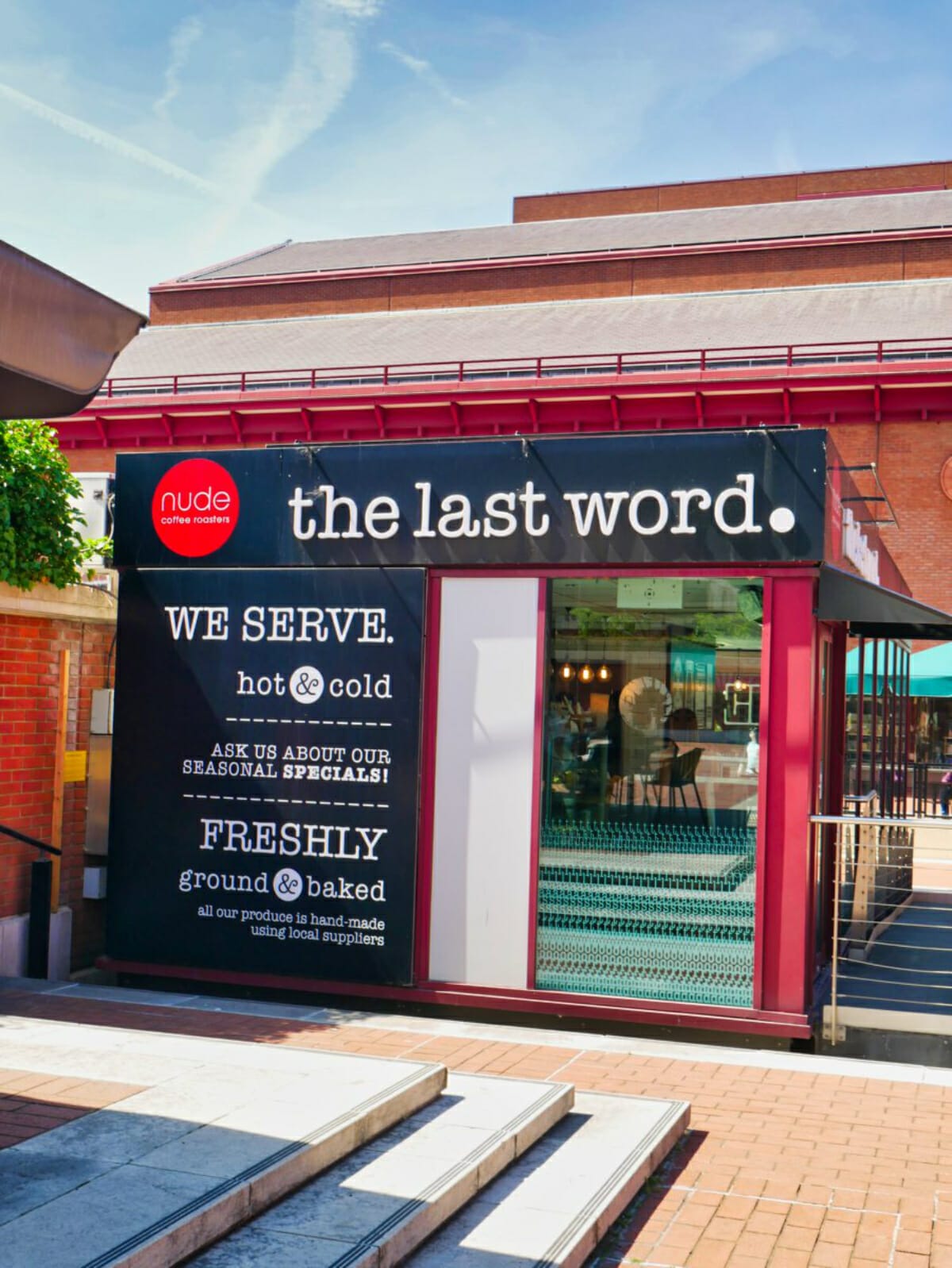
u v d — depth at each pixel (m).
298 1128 4.93
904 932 10.37
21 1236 3.87
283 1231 4.27
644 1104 6.05
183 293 47.16
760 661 7.50
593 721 7.83
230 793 8.45
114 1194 4.22
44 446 8.72
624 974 7.68
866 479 28.48
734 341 32.97
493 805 7.95
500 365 34.09
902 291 36.69
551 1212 4.77
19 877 8.72
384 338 39.66
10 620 8.63
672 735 7.68
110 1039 6.42
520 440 7.94
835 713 9.13
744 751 7.52
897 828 12.09
